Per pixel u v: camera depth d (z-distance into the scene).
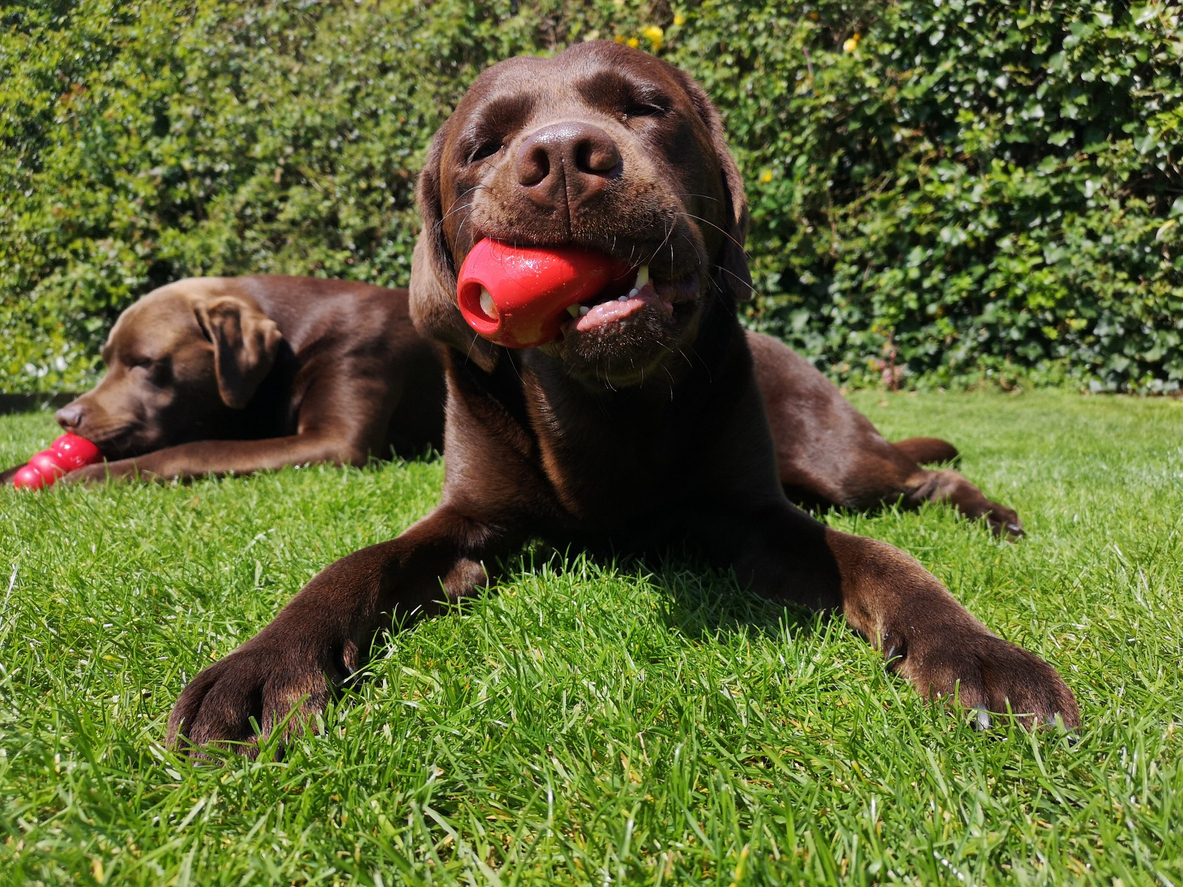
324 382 0.89
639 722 0.30
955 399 1.47
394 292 0.98
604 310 0.35
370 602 0.39
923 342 1.58
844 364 1.62
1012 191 1.38
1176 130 1.27
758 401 0.51
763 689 0.32
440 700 0.32
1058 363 1.50
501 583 0.49
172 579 0.46
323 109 1.70
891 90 1.45
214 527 0.59
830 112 1.49
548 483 0.49
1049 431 1.12
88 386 1.64
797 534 0.45
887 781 0.26
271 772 0.27
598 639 0.38
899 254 1.54
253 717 0.31
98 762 0.27
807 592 0.43
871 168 1.53
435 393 0.99
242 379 0.86
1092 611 0.40
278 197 1.77
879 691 0.33
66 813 0.24
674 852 0.23
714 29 1.55
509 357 0.49
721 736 0.29
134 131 1.65
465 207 0.44
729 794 0.25
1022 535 0.57
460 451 0.51
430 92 1.71
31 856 0.22
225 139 1.69
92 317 1.66
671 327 0.36
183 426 0.89
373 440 0.90
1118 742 0.27
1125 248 1.33
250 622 0.40
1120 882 0.20
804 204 1.57
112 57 1.65
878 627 0.38
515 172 0.34
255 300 0.91
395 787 0.27
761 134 1.57
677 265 0.36
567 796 0.26
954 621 0.35
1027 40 1.36
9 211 1.60
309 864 0.23
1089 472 0.79
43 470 0.81
